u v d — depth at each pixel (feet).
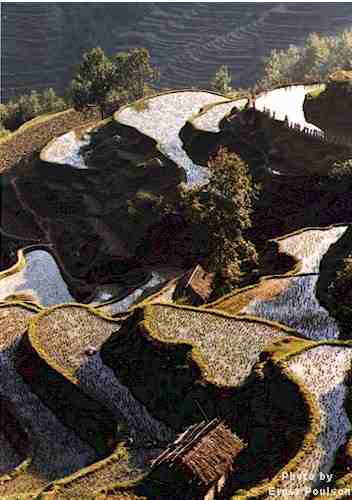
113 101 434.71
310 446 138.00
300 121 325.83
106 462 157.79
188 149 341.00
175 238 299.58
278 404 151.84
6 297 282.77
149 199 312.09
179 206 304.30
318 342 168.96
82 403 179.22
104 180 348.38
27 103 520.42
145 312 191.93
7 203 371.15
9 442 184.55
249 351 175.52
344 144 297.94
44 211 356.18
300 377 156.56
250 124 330.34
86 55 432.25
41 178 366.63
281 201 291.79
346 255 222.28
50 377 188.03
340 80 317.01
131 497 139.64
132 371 182.70
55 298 285.64
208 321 188.96
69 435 178.40
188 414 165.48
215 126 348.38
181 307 195.00
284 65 545.03
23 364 197.57
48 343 198.59
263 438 147.43
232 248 234.17
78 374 186.39
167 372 174.29
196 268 254.88
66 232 333.42
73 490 149.79
